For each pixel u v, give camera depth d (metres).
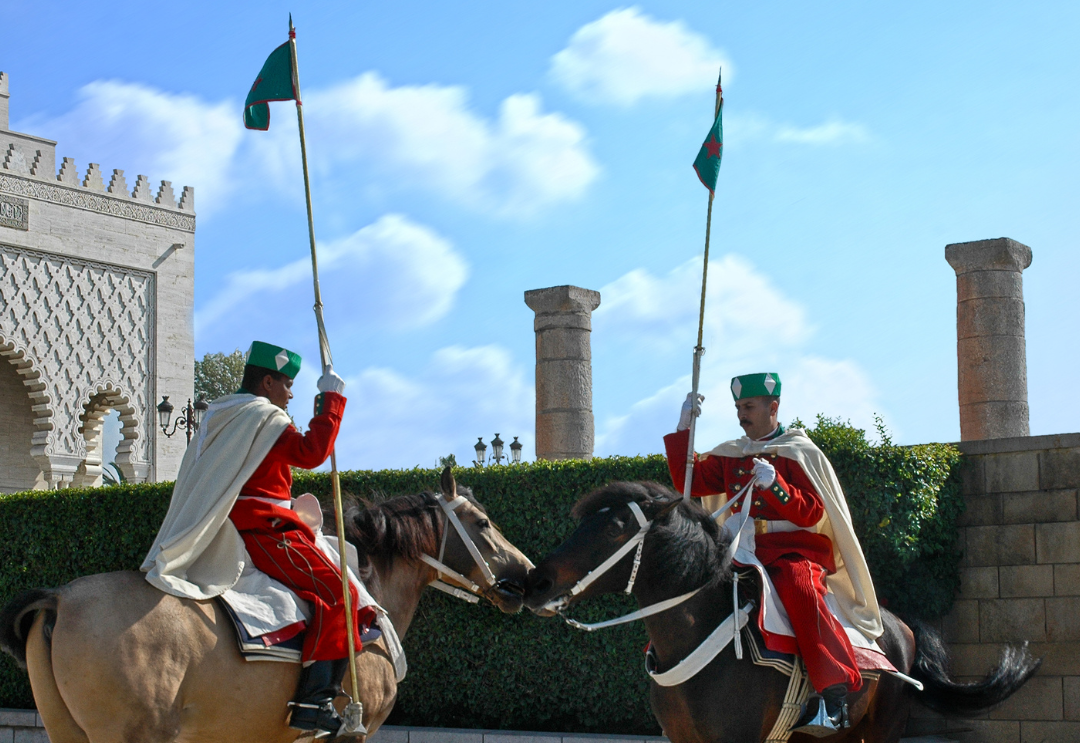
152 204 31.38
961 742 9.73
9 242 28.12
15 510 12.48
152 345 31.03
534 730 10.30
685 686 5.23
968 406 12.93
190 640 4.85
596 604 10.09
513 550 6.61
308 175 6.02
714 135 6.23
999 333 12.86
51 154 35.22
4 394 31.52
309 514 5.93
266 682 5.11
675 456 6.07
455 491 6.62
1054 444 9.79
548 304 14.68
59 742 4.68
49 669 4.62
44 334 28.66
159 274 31.34
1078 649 9.47
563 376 14.58
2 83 33.94
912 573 9.91
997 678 6.18
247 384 5.77
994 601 9.96
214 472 5.27
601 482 10.09
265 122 6.39
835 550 5.89
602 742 9.20
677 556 5.28
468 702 10.51
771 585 5.37
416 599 6.47
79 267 29.64
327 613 5.33
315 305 5.88
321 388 5.67
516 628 10.36
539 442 14.70
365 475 11.06
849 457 9.52
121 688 4.57
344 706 5.54
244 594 5.20
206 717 4.91
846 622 5.67
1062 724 9.45
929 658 6.32
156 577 4.91
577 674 10.14
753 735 5.18
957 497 10.16
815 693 5.25
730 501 5.73
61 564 12.20
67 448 28.84
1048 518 9.77
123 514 11.94
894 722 6.00
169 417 28.89
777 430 5.96
